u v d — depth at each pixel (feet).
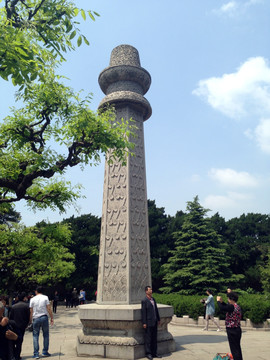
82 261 103.50
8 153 30.48
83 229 110.32
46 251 43.98
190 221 80.79
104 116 28.14
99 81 32.76
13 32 15.31
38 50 18.33
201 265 72.18
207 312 38.29
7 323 13.48
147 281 25.81
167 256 100.89
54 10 18.37
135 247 25.80
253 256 101.30
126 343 20.97
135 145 29.32
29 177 24.86
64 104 25.00
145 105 30.53
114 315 21.85
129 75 30.96
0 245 44.42
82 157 25.85
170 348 23.07
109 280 25.02
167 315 23.80
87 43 17.81
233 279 74.33
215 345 25.58
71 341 29.40
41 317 22.62
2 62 14.39
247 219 115.55
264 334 35.45
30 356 22.74
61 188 36.04
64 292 104.73
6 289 57.77
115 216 26.66
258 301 42.29
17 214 83.87
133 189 27.53
